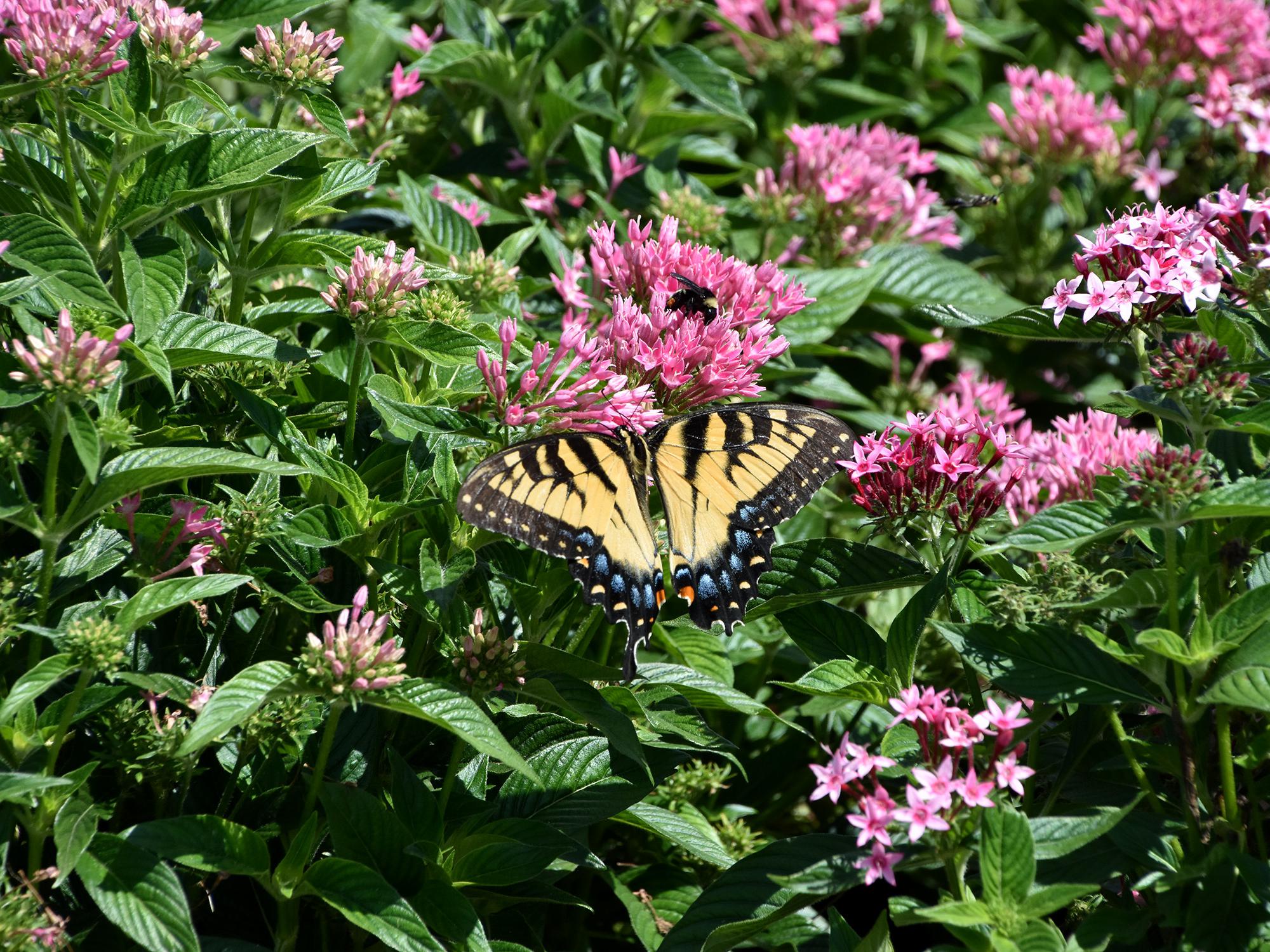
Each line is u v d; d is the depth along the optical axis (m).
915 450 1.26
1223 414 1.24
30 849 1.21
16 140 1.28
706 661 1.32
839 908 1.39
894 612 1.43
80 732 1.24
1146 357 1.26
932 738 1.22
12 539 1.27
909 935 1.38
